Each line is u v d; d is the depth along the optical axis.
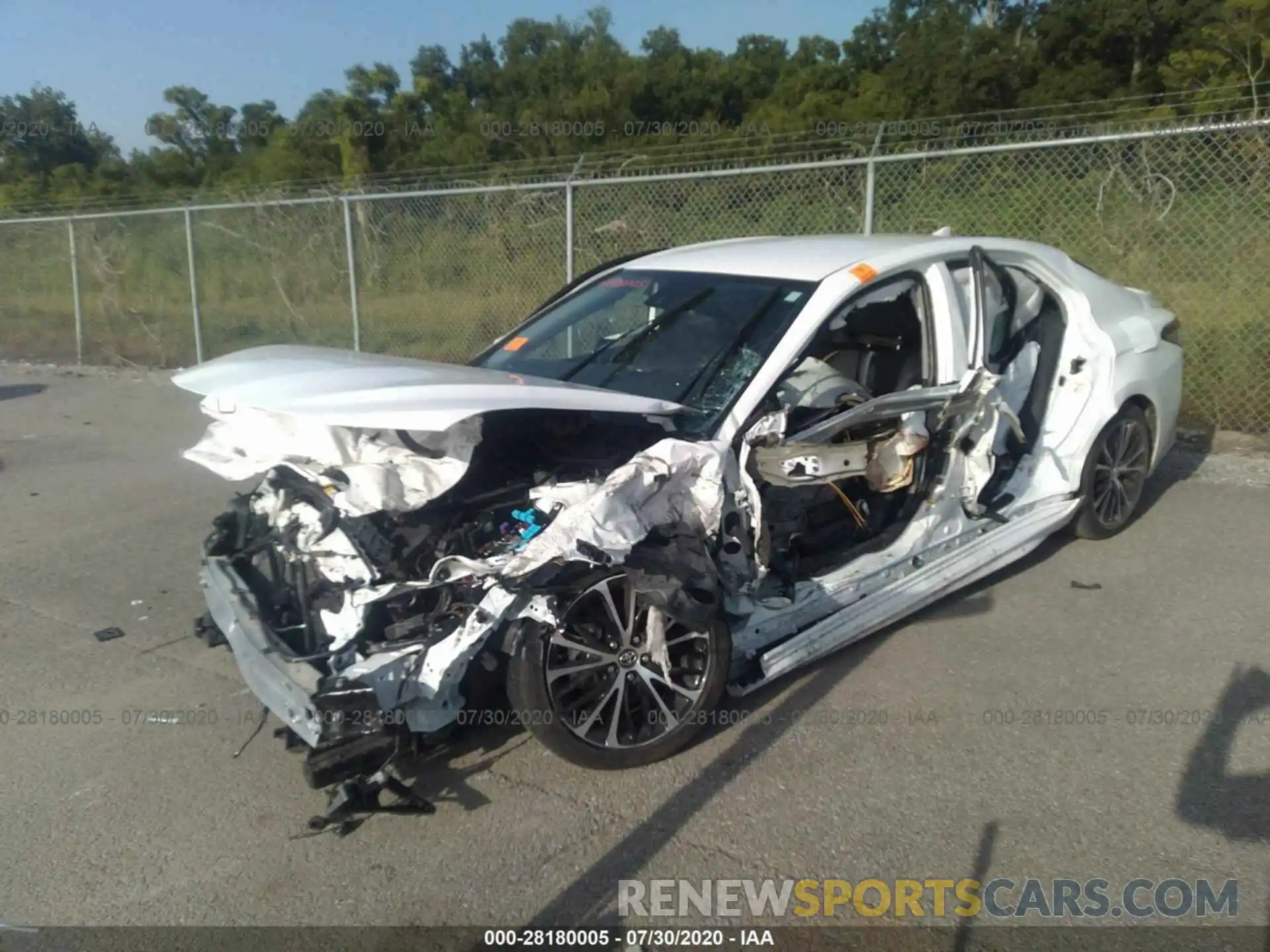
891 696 3.99
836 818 3.25
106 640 4.78
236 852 3.19
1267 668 4.11
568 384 3.74
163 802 3.47
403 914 2.90
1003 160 8.47
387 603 3.18
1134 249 8.04
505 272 10.70
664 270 4.77
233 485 7.44
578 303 4.89
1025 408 5.09
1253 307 7.67
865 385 4.52
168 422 9.76
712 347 4.07
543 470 3.60
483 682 3.39
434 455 3.30
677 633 3.56
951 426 4.25
